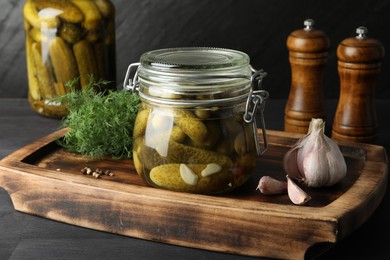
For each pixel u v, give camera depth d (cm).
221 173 77
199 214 73
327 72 120
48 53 104
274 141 92
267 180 78
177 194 75
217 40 119
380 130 106
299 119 102
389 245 75
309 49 99
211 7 118
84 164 87
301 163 82
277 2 117
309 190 81
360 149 89
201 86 75
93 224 78
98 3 105
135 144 80
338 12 117
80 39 104
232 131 77
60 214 79
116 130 89
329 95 121
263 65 120
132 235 77
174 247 75
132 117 90
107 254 74
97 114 89
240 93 77
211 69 75
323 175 80
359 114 97
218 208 73
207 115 75
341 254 73
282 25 118
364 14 117
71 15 103
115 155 89
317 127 81
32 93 109
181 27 119
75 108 93
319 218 70
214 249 74
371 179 80
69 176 80
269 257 73
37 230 78
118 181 82
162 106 76
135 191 76
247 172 79
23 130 107
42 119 111
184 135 76
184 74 75
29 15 105
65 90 106
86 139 88
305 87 102
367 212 76
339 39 119
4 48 119
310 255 73
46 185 79
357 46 94
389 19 117
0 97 121
